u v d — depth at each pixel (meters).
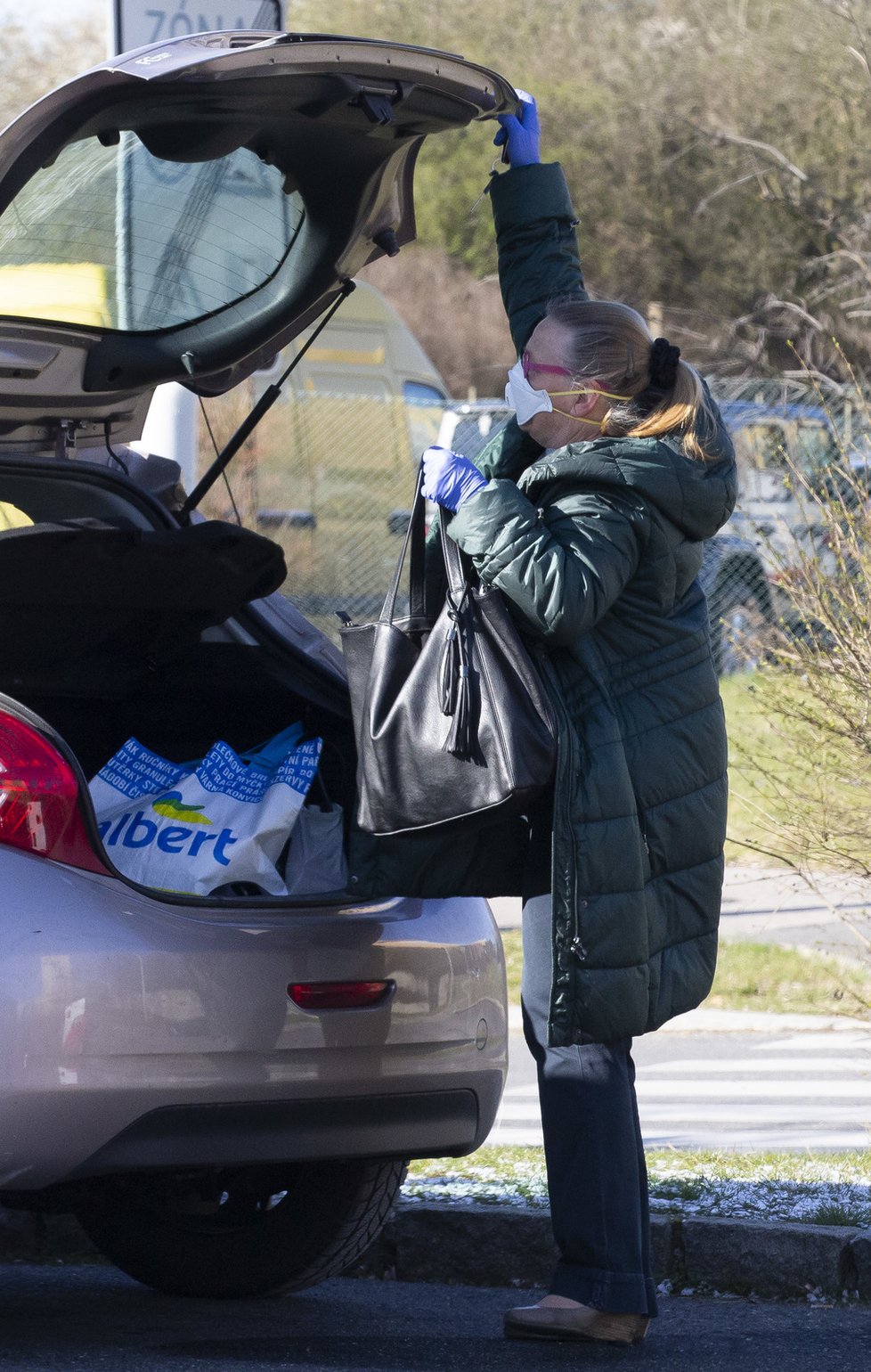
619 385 8.85
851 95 52.84
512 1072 17.67
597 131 61.53
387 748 8.32
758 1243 10.25
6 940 7.60
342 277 9.77
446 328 80.31
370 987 8.55
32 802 7.81
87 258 9.59
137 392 10.45
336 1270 10.09
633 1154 8.84
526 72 63.97
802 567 14.83
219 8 14.00
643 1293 8.81
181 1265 10.28
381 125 8.27
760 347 50.69
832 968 21.44
